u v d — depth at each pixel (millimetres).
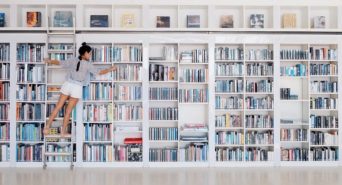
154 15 8133
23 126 7703
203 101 7828
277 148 7840
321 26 7996
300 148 8102
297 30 7828
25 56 7695
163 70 7832
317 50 7922
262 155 7875
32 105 7730
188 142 8047
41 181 6422
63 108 7770
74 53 7602
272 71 7875
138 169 7504
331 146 8094
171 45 8148
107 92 7758
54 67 7734
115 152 7773
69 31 7688
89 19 8031
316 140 7902
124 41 7699
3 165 7680
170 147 8133
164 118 7797
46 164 7621
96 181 6445
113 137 7883
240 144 7840
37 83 7680
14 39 7609
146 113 7734
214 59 7789
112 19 7801
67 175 6910
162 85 8109
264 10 8227
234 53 7871
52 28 7629
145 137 7746
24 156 7695
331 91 7910
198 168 7629
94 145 7816
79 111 7684
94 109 7734
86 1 7707
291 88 8258
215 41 7773
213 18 7797
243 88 7855
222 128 7848
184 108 8164
